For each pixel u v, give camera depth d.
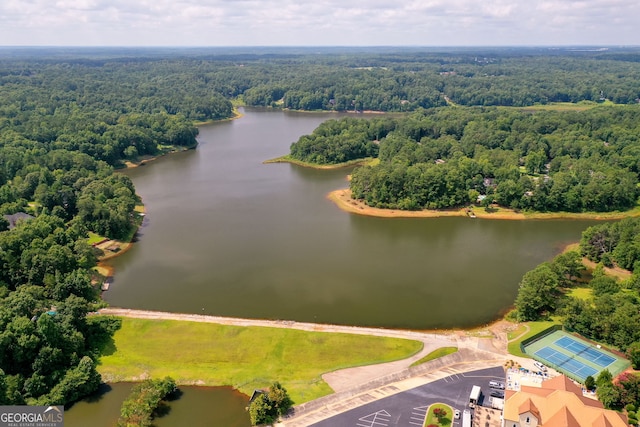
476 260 182.88
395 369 117.12
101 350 125.62
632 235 175.50
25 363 111.94
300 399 107.94
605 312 128.62
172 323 135.12
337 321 140.88
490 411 102.50
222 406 107.94
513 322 140.00
